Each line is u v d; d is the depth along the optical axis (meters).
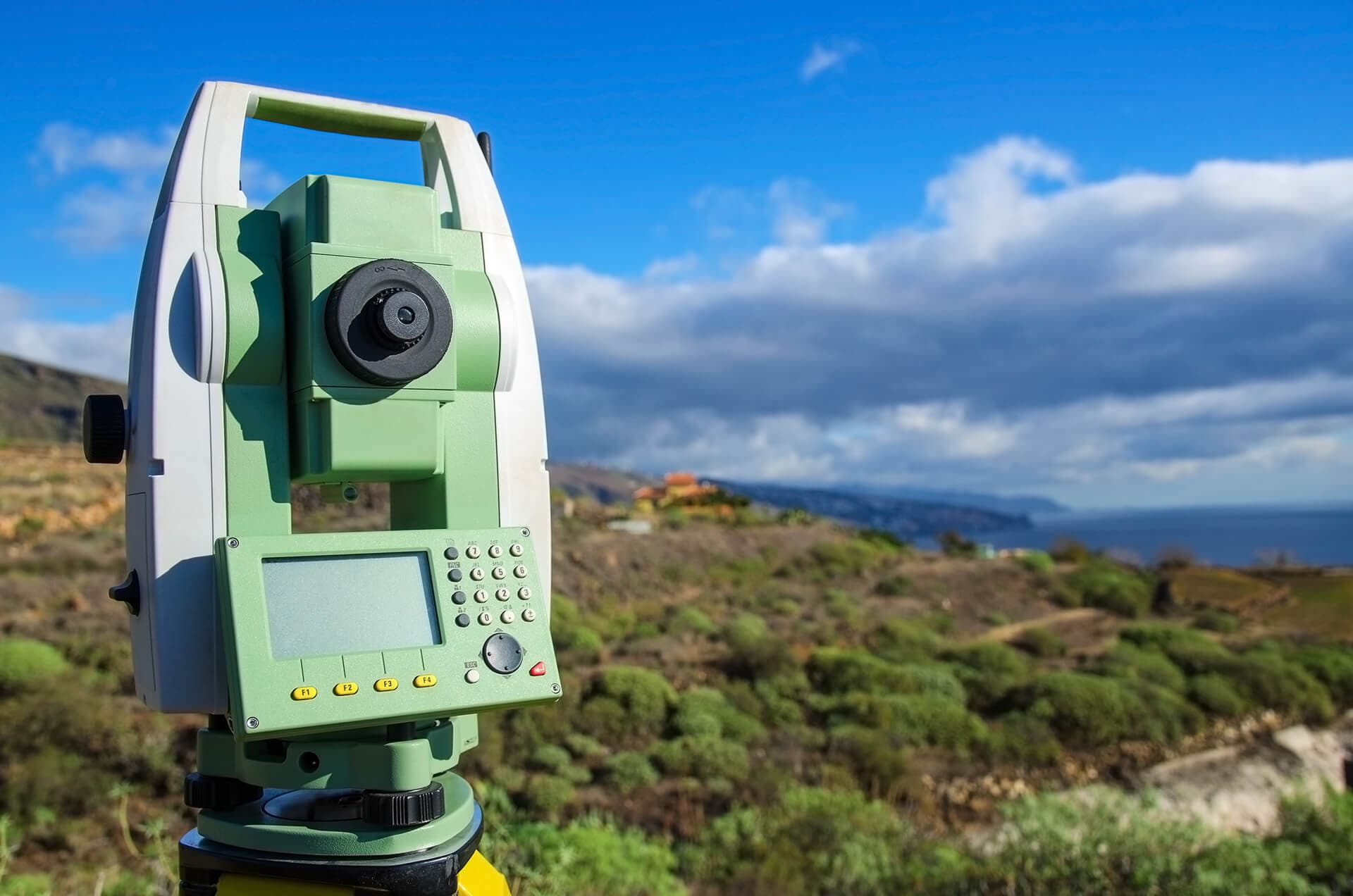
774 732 13.42
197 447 1.61
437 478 1.82
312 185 1.70
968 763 13.23
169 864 4.56
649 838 9.30
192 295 1.63
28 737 8.93
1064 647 20.80
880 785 11.81
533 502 1.89
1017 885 5.74
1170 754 14.63
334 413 1.62
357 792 1.66
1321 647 22.08
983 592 26.66
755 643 16.69
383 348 1.62
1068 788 12.80
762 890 6.71
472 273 1.90
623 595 23.88
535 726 11.97
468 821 1.65
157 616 1.57
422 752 1.52
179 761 9.23
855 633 20.28
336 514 21.81
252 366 1.64
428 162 2.18
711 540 29.45
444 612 1.54
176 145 1.75
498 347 1.84
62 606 16.22
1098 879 5.51
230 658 1.41
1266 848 6.37
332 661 1.43
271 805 1.65
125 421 1.72
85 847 7.34
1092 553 32.94
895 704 14.21
